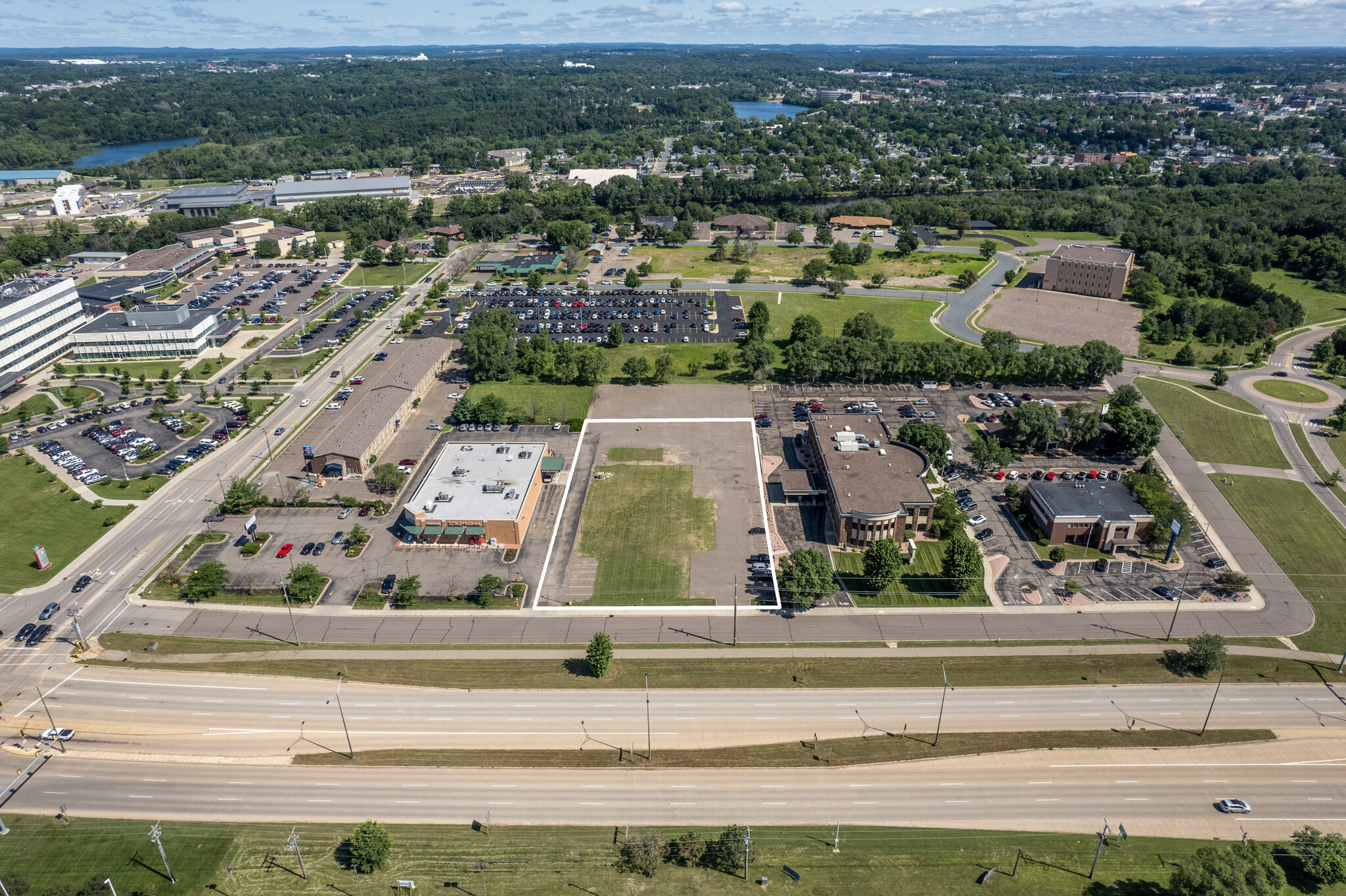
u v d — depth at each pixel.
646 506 184.38
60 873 102.38
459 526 170.12
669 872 102.50
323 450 198.75
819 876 101.88
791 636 145.12
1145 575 160.38
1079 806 112.06
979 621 148.50
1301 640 143.50
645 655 140.38
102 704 130.38
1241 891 93.19
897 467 184.00
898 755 120.25
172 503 186.75
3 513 180.75
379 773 117.56
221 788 115.38
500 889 100.38
